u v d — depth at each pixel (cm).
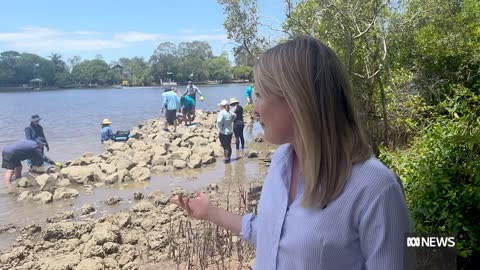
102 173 1196
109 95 7331
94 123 2691
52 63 12162
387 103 900
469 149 448
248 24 900
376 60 881
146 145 1594
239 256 584
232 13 895
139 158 1385
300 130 160
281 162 182
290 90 159
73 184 1168
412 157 507
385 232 149
